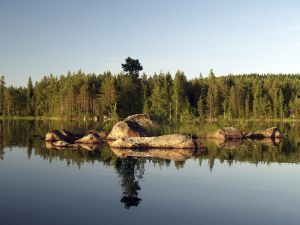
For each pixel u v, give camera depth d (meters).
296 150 35.03
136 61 106.81
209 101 104.56
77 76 136.88
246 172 22.09
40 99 135.62
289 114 121.25
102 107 106.56
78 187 17.47
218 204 14.61
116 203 14.63
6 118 128.62
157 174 21.05
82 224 12.09
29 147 35.41
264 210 13.82
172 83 111.06
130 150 34.06
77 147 36.22
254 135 53.56
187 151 33.62
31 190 16.81
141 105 105.19
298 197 15.86
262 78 163.62
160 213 13.34
